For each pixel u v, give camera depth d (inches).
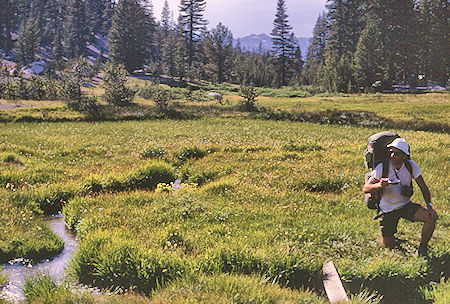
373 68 4249.5
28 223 318.0
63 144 784.9
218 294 175.8
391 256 234.1
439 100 2364.7
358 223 305.0
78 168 558.9
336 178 462.6
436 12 4394.7
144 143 817.5
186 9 5418.3
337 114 1487.5
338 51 5684.1
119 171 526.9
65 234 316.8
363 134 1045.8
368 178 244.4
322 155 655.8
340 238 274.1
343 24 5654.5
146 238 277.0
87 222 307.6
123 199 387.9
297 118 1438.2
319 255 243.4
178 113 1486.2
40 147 738.2
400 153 227.6
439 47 4220.0
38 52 6353.3
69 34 6609.3
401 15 4468.5
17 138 850.1
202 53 5698.8
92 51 7190.0
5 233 286.4
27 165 553.9
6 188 428.1
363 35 4453.7
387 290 206.1
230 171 535.2
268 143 840.9
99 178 459.8
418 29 4394.7
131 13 5260.8
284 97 3646.7
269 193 408.2
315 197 399.9
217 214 333.1
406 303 193.5
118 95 1870.1
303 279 215.2
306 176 475.8
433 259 224.2
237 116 1503.4
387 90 4057.6
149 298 191.8
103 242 253.6
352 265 225.8
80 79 1835.6
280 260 220.5
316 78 5078.7
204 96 3009.4
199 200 378.3
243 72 5890.8
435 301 175.6
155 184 492.4
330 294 193.2
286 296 183.2
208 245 259.8
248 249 230.8
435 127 1206.9
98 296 196.9
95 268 227.1
